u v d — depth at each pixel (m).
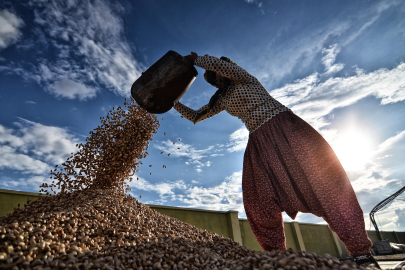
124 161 3.44
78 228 1.95
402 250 7.09
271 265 1.18
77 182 3.31
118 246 1.77
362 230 1.42
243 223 7.16
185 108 2.52
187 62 2.22
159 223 2.81
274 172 1.77
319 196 1.56
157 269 1.50
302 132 1.73
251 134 1.98
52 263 1.29
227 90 2.04
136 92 2.28
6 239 1.40
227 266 1.47
